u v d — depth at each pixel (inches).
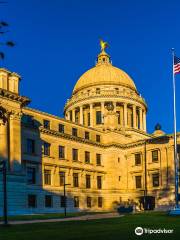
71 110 5036.9
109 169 3814.0
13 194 2495.1
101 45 5541.3
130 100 4842.5
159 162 3590.1
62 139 3437.5
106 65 5324.8
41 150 3181.6
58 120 3472.0
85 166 3612.2
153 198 3531.0
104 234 1044.5
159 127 4717.0
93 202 3612.2
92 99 4810.5
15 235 1055.0
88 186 3619.6
